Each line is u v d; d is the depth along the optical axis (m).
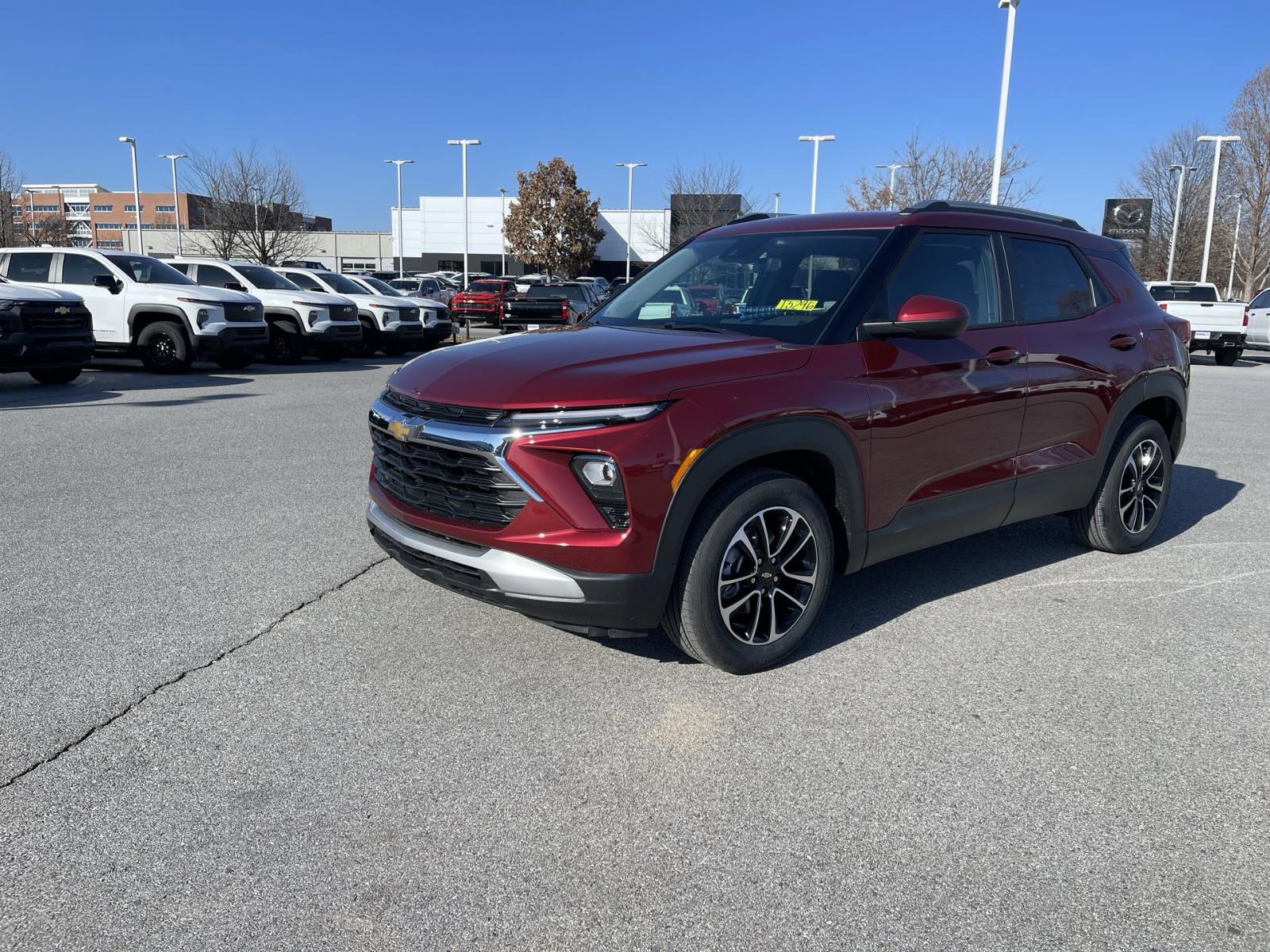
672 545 3.05
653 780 2.76
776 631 3.50
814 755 2.91
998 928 2.16
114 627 3.85
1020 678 3.51
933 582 4.62
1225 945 2.11
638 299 4.36
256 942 2.07
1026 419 4.23
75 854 2.37
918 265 3.91
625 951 2.07
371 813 2.57
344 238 76.06
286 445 7.96
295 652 3.62
